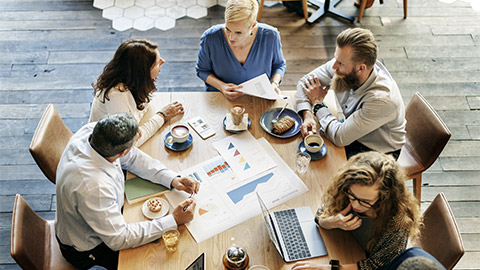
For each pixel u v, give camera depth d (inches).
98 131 73.4
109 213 74.7
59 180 76.4
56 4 171.8
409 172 102.6
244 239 76.2
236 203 81.5
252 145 92.1
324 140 95.1
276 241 71.4
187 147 90.4
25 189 121.9
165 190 83.6
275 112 99.2
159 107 99.4
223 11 173.5
